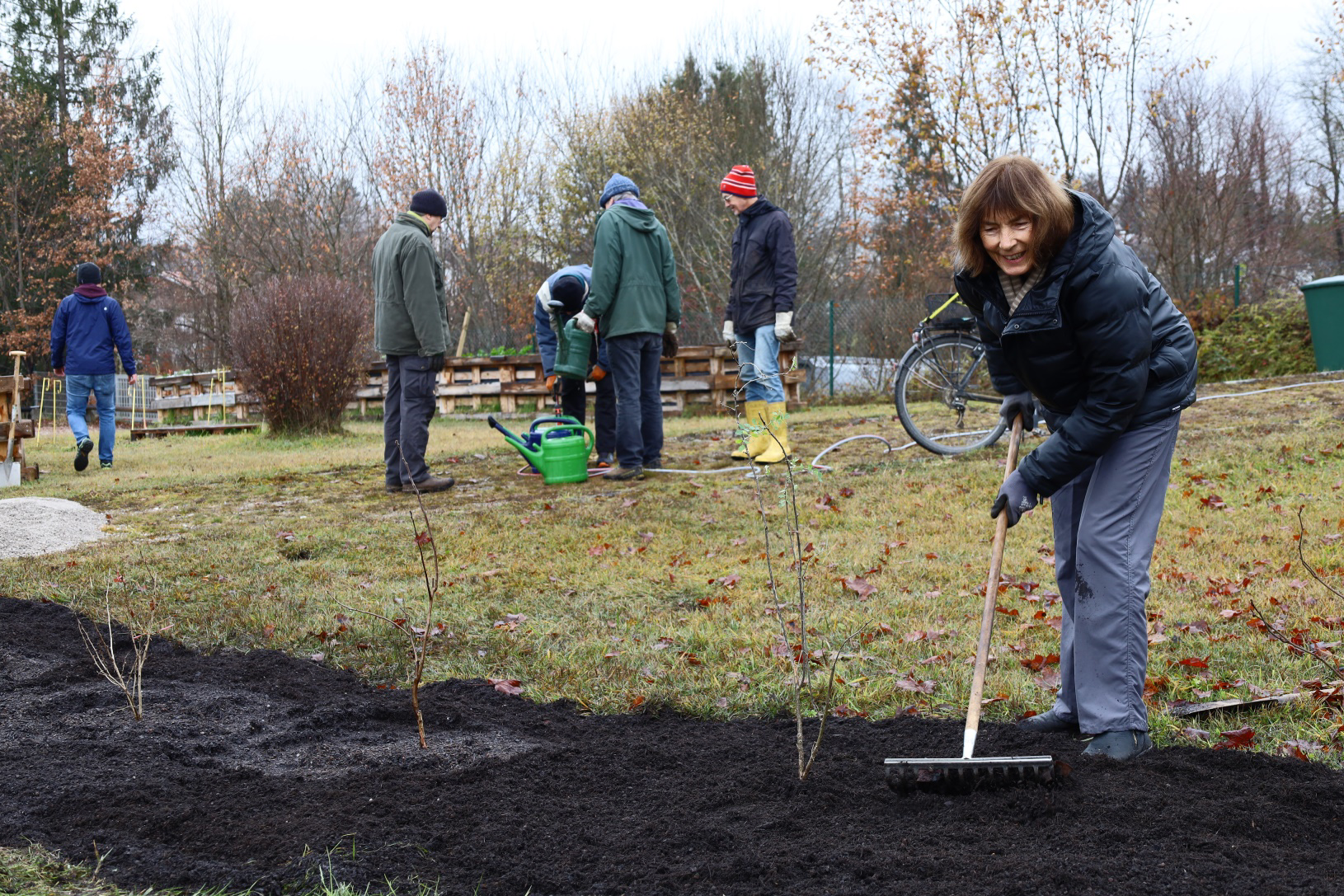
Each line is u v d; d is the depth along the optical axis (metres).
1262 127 24.16
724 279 25.11
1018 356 2.79
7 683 3.67
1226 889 2.04
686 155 25.83
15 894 2.02
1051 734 3.06
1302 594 4.32
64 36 37.00
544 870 2.21
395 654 4.11
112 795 2.58
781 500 2.93
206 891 2.06
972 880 2.09
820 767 2.81
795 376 14.80
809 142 25.70
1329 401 9.37
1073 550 3.06
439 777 2.77
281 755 3.03
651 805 2.60
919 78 17.95
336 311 13.43
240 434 14.70
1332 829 2.37
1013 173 2.55
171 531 6.62
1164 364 2.79
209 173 29.69
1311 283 12.94
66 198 34.41
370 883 2.13
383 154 28.17
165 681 3.76
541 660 4.00
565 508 6.78
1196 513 5.96
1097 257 2.58
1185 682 3.48
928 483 7.03
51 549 6.14
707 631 4.27
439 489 7.72
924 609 4.48
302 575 5.35
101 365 10.59
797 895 2.07
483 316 28.34
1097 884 2.06
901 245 24.81
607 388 8.47
